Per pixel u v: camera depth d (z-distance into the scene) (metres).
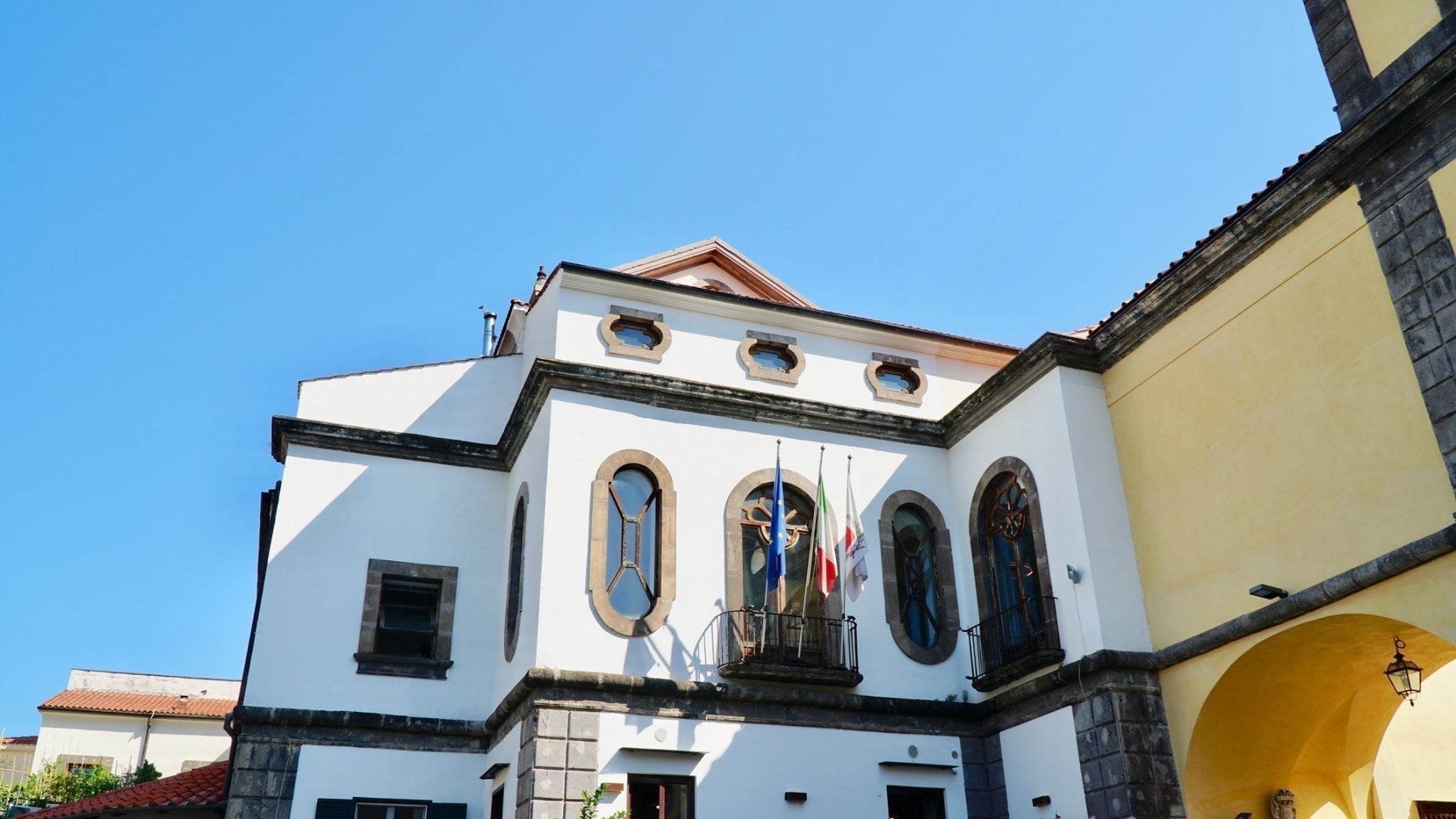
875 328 20.86
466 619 18.73
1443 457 12.01
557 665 15.95
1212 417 15.40
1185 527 15.59
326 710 17.33
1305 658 14.35
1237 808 15.36
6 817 33.78
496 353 25.89
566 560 16.61
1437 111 12.48
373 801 17.02
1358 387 13.24
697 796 15.92
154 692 44.34
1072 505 16.62
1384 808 17.03
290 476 18.70
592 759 15.49
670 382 18.19
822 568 17.31
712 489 18.06
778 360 20.36
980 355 21.73
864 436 19.64
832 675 17.11
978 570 18.66
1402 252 12.76
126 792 19.52
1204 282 15.66
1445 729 18.34
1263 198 14.49
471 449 19.78
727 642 17.05
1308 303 14.08
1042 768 16.41
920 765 17.25
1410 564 12.23
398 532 18.91
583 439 17.47
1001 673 17.27
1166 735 15.25
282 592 17.89
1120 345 17.20
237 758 16.81
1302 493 13.82
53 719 40.34
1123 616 15.86
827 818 16.50
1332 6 14.00
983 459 19.03
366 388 19.92
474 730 17.86
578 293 19.11
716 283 22.36
